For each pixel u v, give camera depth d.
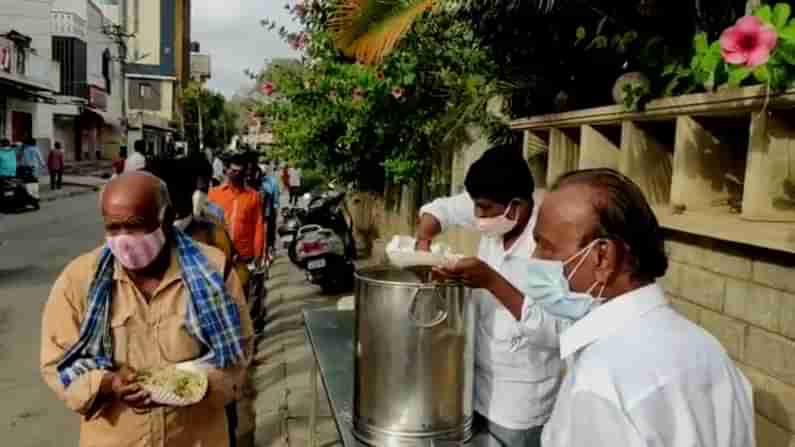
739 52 2.07
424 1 3.67
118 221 1.89
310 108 7.89
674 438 1.17
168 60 55.44
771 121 2.21
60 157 21.75
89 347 2.00
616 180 1.34
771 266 2.13
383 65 5.77
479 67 5.05
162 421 2.05
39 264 9.20
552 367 2.14
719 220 2.35
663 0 3.22
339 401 2.23
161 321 2.06
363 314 1.93
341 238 7.87
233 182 5.27
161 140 51.94
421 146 6.57
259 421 4.11
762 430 2.16
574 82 3.95
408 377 1.88
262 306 5.79
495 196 2.05
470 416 2.04
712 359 1.27
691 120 2.61
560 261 1.35
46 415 4.27
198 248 2.15
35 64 24.58
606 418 1.18
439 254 2.15
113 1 52.66
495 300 2.13
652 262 1.32
